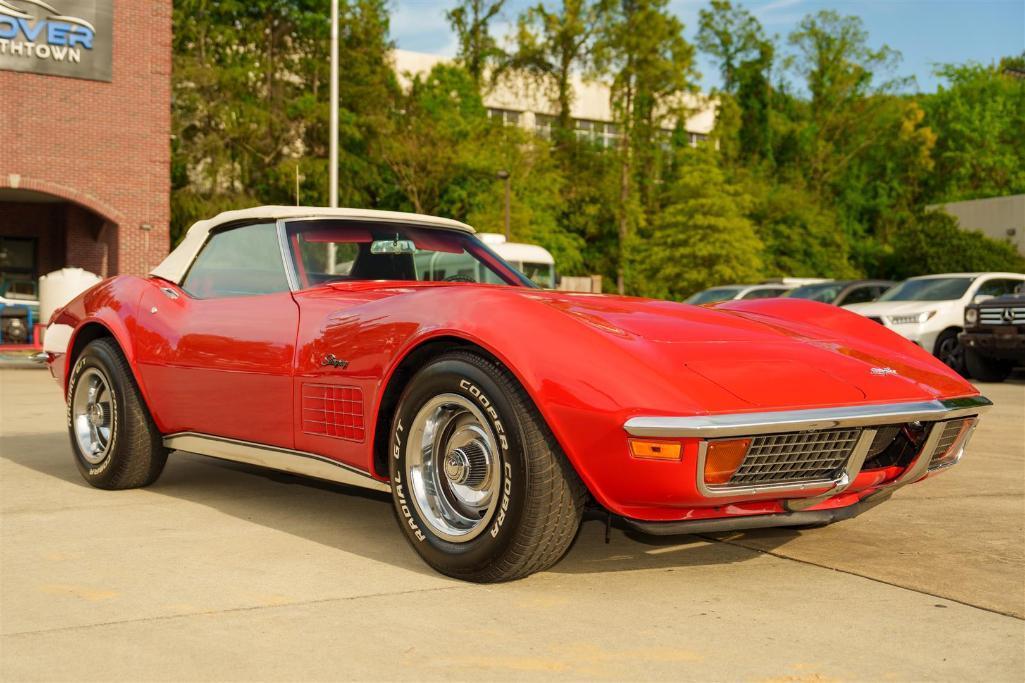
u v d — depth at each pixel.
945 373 3.11
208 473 4.50
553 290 3.28
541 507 2.53
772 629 2.32
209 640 2.19
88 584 2.64
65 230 22.23
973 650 2.18
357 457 2.99
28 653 2.10
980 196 61.56
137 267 20.17
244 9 37.59
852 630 2.32
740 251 41.06
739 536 3.34
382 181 42.41
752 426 2.38
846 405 2.58
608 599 2.56
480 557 2.63
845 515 2.80
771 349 2.84
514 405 2.54
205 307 3.67
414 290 2.99
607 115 58.22
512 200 40.94
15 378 11.26
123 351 3.94
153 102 20.22
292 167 34.97
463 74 47.69
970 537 3.34
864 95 62.47
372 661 2.06
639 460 2.40
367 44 40.50
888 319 12.60
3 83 18.84
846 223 62.47
